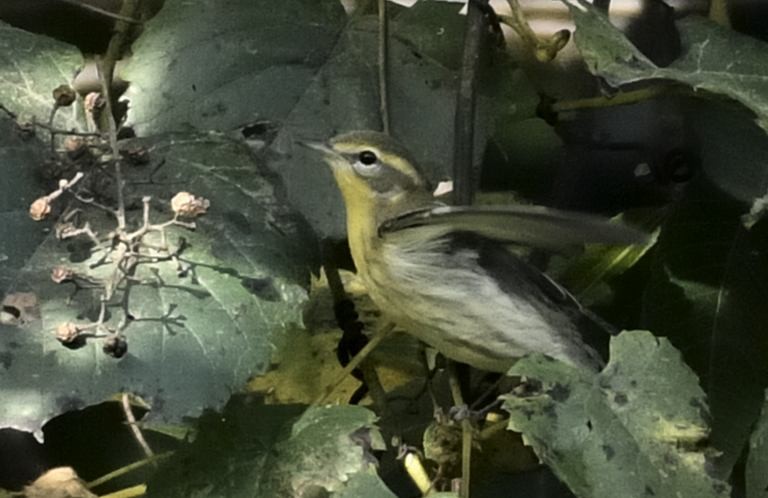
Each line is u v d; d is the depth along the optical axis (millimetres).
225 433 1168
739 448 1207
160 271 1165
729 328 1215
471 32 1194
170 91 1193
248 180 1182
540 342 1196
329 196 1194
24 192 1174
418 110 1203
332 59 1205
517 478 1217
